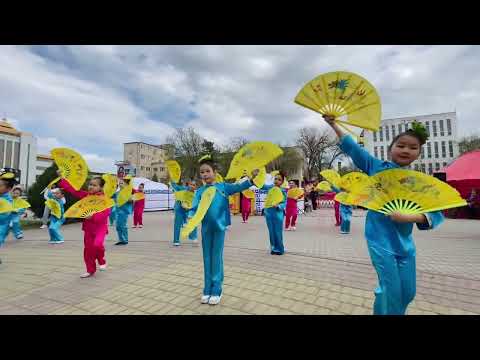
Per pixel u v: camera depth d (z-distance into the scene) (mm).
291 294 3934
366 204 2291
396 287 2238
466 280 4520
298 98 2535
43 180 14156
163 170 84688
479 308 3418
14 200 6727
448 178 14359
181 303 3670
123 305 3619
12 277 4938
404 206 2148
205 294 3697
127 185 8250
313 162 49031
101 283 4531
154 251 7133
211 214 3676
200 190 3990
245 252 6855
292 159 47500
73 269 5477
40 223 14789
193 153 47750
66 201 13680
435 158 63406
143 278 4793
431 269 5188
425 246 7547
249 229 11484
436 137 63656
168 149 49375
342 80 2379
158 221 15320
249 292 4027
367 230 2443
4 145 52062
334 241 8430
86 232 4996
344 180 6059
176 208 7891
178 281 4621
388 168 2404
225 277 4758
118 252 7008
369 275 4848
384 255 2279
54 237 8633
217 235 3699
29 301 3785
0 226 6094
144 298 3857
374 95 2316
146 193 23250
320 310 3395
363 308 3434
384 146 59344
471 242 8188
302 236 9453
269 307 3496
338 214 12344
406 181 2119
